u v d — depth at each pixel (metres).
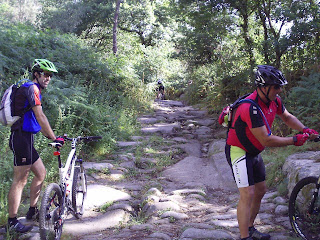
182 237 3.67
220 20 11.41
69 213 4.29
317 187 3.43
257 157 3.35
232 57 11.41
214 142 8.74
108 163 6.92
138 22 26.81
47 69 3.79
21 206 4.48
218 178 6.40
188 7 11.34
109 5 25.16
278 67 9.61
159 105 14.87
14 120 3.67
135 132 9.76
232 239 3.60
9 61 8.35
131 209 4.92
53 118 6.99
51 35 11.37
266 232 3.74
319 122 6.89
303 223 3.60
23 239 3.69
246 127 3.13
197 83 16.47
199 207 4.93
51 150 5.80
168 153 8.02
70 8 24.23
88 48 12.65
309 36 8.95
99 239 3.86
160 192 5.53
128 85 13.18
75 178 4.29
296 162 5.06
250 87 10.65
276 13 9.09
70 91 7.70
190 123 11.09
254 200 3.48
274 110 3.27
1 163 4.61
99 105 9.23
